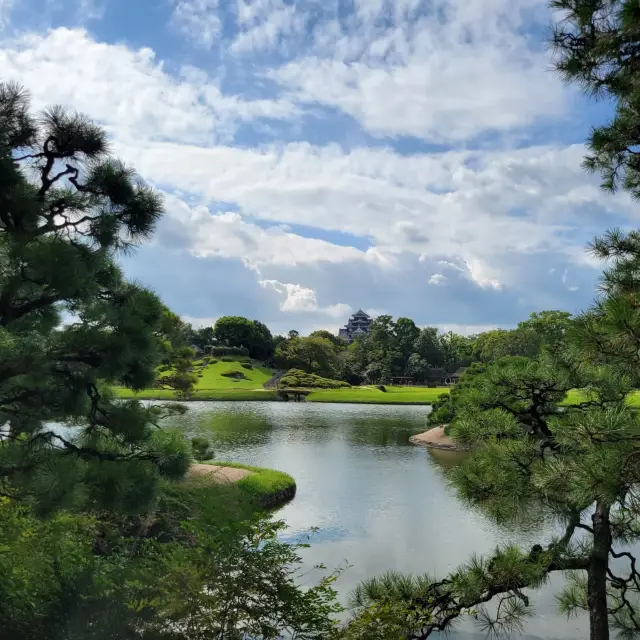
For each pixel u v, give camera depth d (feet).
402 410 185.88
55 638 13.08
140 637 13.29
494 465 20.16
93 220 19.66
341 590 35.17
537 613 31.65
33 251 17.01
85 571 15.07
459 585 20.58
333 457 89.81
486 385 22.18
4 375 17.42
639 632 21.12
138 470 18.21
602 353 14.47
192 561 15.02
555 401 21.57
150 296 20.47
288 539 46.93
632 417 16.81
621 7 16.11
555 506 19.53
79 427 20.76
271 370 338.95
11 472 17.72
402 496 63.00
